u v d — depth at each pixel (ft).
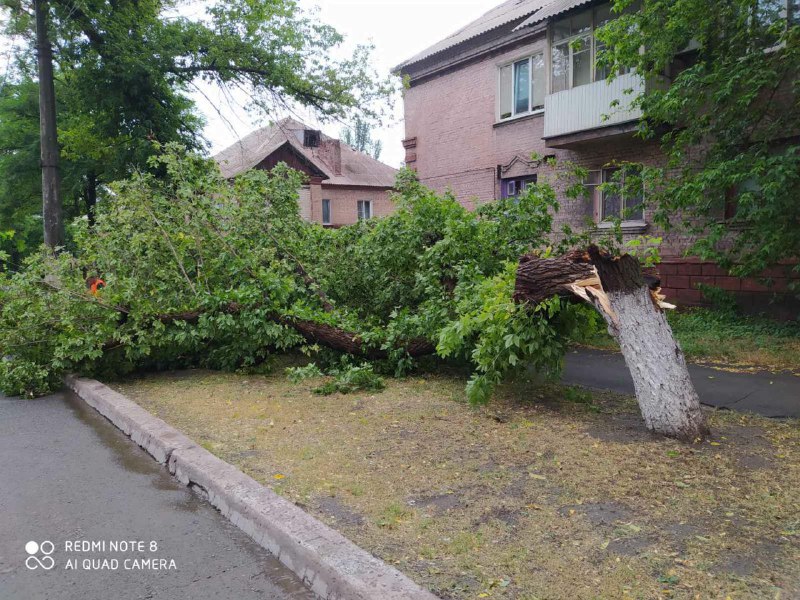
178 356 27.55
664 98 30.04
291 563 10.44
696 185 28.81
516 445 15.52
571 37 44.73
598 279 16.46
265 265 28.73
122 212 27.32
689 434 15.56
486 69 55.16
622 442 15.48
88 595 9.69
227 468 14.05
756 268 29.19
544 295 17.25
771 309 35.24
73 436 18.42
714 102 29.78
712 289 36.88
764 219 28.40
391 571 9.43
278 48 53.98
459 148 58.65
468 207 57.88
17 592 9.82
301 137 102.68
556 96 44.37
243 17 52.80
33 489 14.15
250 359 26.08
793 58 27.32
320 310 26.25
